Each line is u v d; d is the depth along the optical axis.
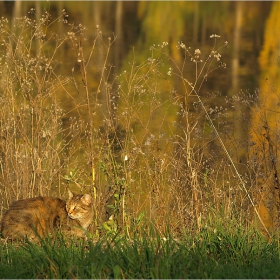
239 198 12.38
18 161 13.02
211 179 12.28
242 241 9.55
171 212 11.86
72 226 11.23
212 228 10.34
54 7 52.97
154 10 60.47
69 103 20.30
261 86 25.88
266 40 42.25
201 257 8.92
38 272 8.52
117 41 39.38
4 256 9.26
